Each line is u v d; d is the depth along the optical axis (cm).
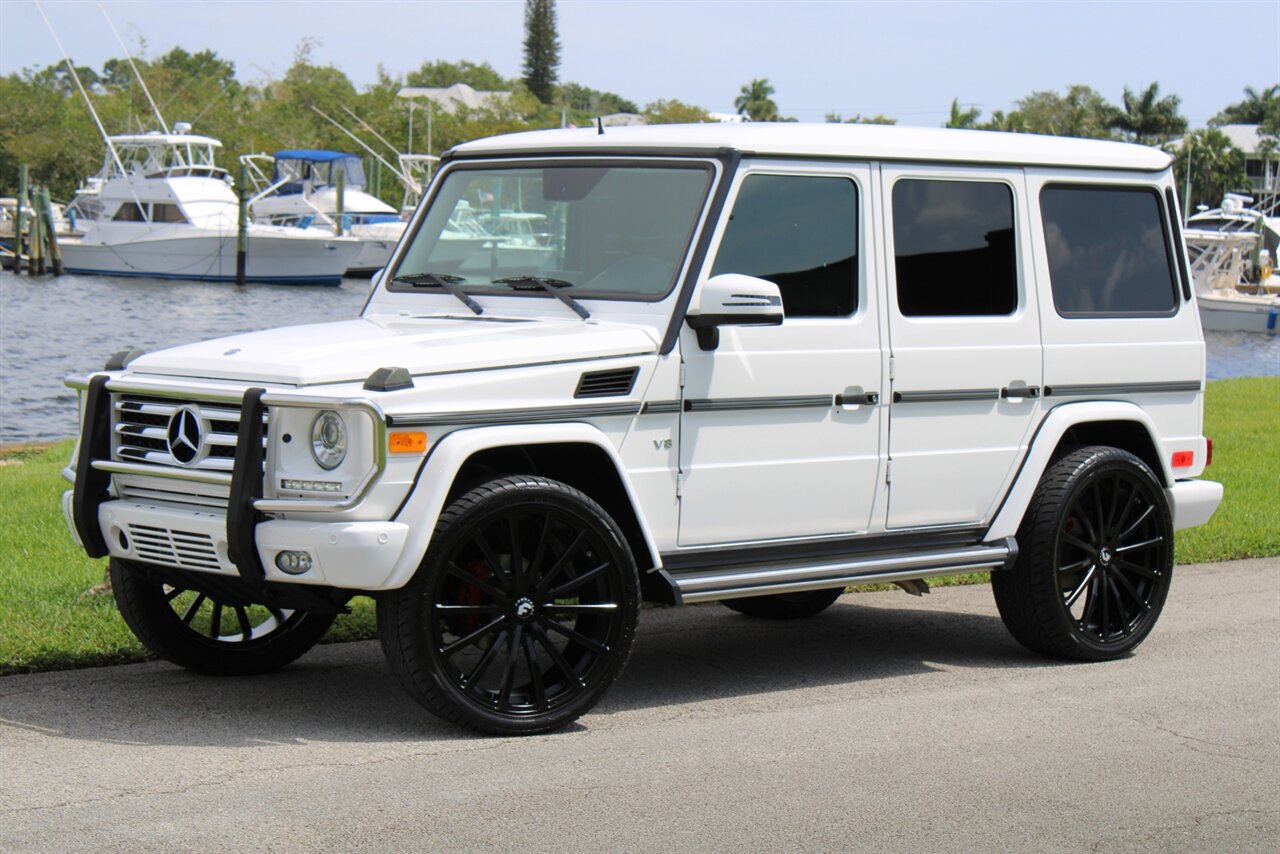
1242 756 561
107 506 566
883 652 733
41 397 2525
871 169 650
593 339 578
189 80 9831
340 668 662
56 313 4134
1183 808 503
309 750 537
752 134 620
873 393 645
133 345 3494
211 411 539
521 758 534
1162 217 753
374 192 7531
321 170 6178
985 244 685
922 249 664
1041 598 695
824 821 480
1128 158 738
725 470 609
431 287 657
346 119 10075
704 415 601
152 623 620
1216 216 5909
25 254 5675
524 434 546
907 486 661
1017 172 697
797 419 626
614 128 666
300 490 525
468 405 536
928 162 666
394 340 564
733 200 608
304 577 525
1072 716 612
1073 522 707
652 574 591
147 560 564
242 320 4181
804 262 629
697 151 616
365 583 519
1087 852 462
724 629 785
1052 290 707
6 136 8656
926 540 677
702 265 597
